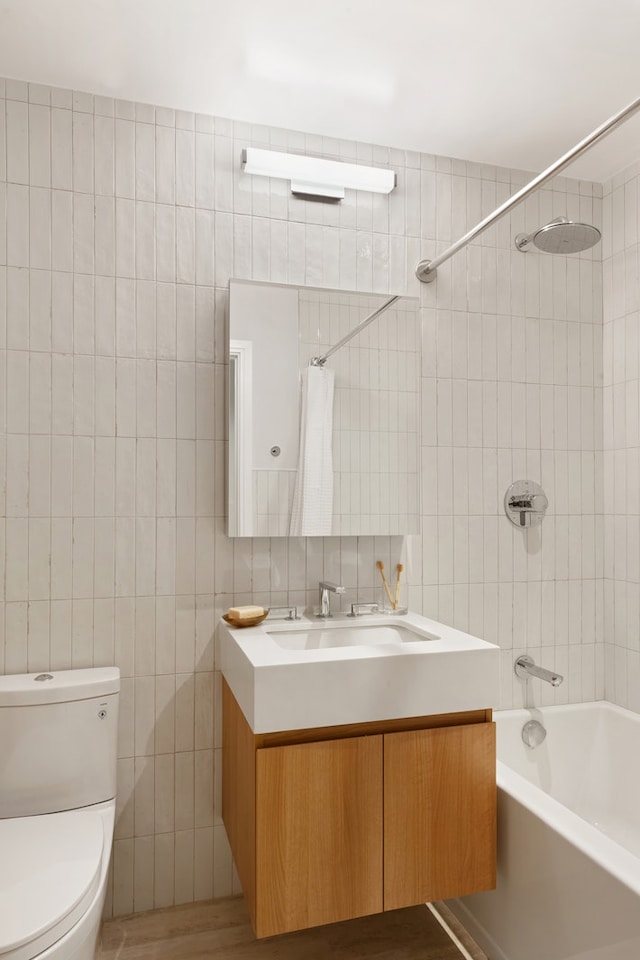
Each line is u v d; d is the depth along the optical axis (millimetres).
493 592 2529
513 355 2586
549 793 2502
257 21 1799
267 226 2291
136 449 2137
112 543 2111
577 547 2662
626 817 2445
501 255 2584
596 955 1488
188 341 2193
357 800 1690
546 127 2336
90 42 1886
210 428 2209
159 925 2045
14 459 2031
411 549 2424
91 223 2111
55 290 2072
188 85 2088
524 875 1747
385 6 1741
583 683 2656
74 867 1485
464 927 2062
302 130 2346
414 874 1745
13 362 2033
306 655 1726
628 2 1725
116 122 2143
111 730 1952
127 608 2123
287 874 1630
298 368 2221
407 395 2340
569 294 2676
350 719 1689
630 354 2578
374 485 2289
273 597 2260
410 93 2135
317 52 1930
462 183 2549
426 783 1760
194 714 2176
